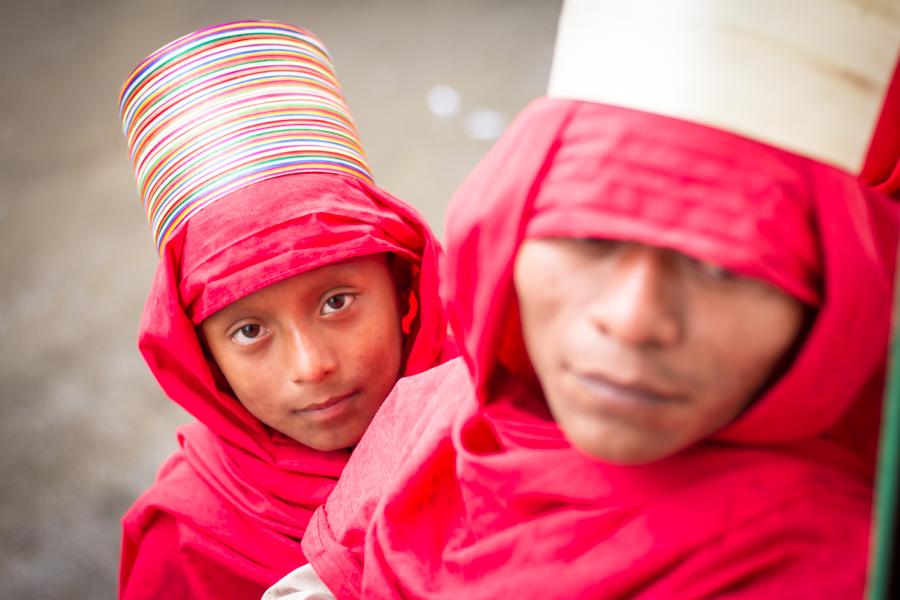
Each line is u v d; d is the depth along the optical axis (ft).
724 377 1.44
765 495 1.56
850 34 1.43
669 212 1.42
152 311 2.96
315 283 2.72
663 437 1.47
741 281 1.40
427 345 3.11
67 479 7.32
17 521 6.96
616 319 1.40
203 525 3.01
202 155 2.87
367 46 14.93
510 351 1.88
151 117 2.97
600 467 1.67
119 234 10.57
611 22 1.52
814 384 1.47
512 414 1.84
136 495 7.17
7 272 9.94
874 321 1.47
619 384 1.44
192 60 2.93
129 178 11.71
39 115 13.38
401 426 2.31
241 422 3.13
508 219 1.60
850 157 1.49
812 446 1.66
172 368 3.09
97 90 14.01
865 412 1.72
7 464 7.47
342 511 2.32
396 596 1.95
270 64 2.95
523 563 1.70
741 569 1.54
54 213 11.03
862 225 1.49
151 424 7.86
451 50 14.62
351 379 2.79
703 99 1.45
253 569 2.93
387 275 2.93
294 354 2.73
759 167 1.43
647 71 1.48
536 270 1.55
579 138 1.54
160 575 3.10
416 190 10.85
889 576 1.21
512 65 14.05
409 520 2.00
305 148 2.90
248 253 2.71
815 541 1.53
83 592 6.38
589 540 1.66
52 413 7.99
